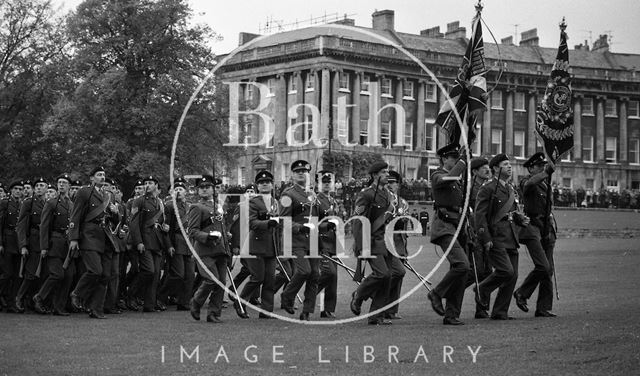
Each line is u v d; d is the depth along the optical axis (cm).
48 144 6700
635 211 8581
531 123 10212
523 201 1997
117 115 5841
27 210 2230
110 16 5928
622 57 11706
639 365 1307
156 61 5938
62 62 6706
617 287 2553
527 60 10488
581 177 10831
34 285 2294
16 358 1448
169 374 1303
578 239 6272
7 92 6856
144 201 2275
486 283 1906
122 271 2333
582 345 1473
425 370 1305
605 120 11031
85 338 1677
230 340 1634
